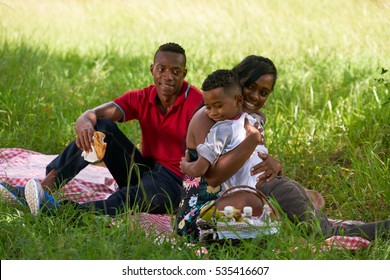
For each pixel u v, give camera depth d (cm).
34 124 1278
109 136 909
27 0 2752
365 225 824
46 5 2723
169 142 930
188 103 917
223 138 777
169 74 907
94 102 1420
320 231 787
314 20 2103
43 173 1056
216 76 779
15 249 789
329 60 1616
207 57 1755
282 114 1305
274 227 776
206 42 1967
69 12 2633
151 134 942
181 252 762
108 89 1534
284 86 1442
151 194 905
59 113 1347
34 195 847
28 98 1375
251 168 803
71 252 754
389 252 772
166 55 910
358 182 1006
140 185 905
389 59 1588
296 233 783
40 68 1623
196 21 2356
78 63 1803
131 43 2052
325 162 1123
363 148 1138
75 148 916
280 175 850
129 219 823
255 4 2400
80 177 1057
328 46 1750
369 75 1446
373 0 2078
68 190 990
